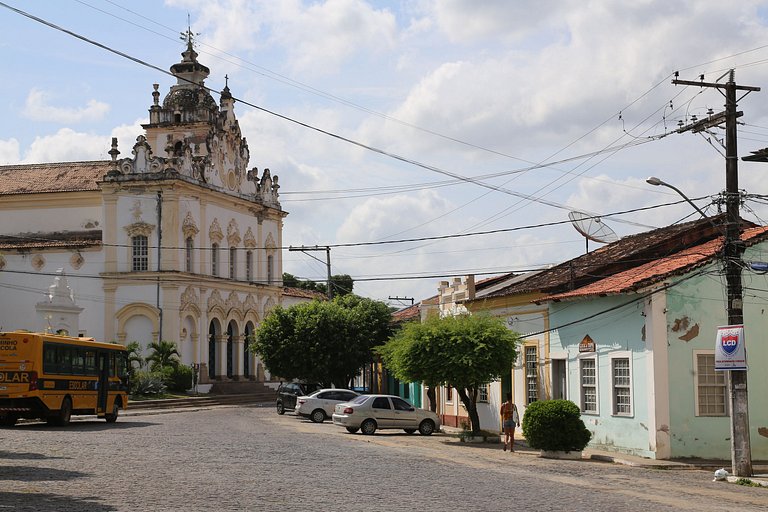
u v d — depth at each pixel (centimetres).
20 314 6950
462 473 2217
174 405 5847
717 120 2517
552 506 1655
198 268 6944
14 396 3462
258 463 2277
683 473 2591
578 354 3331
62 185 7412
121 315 6700
